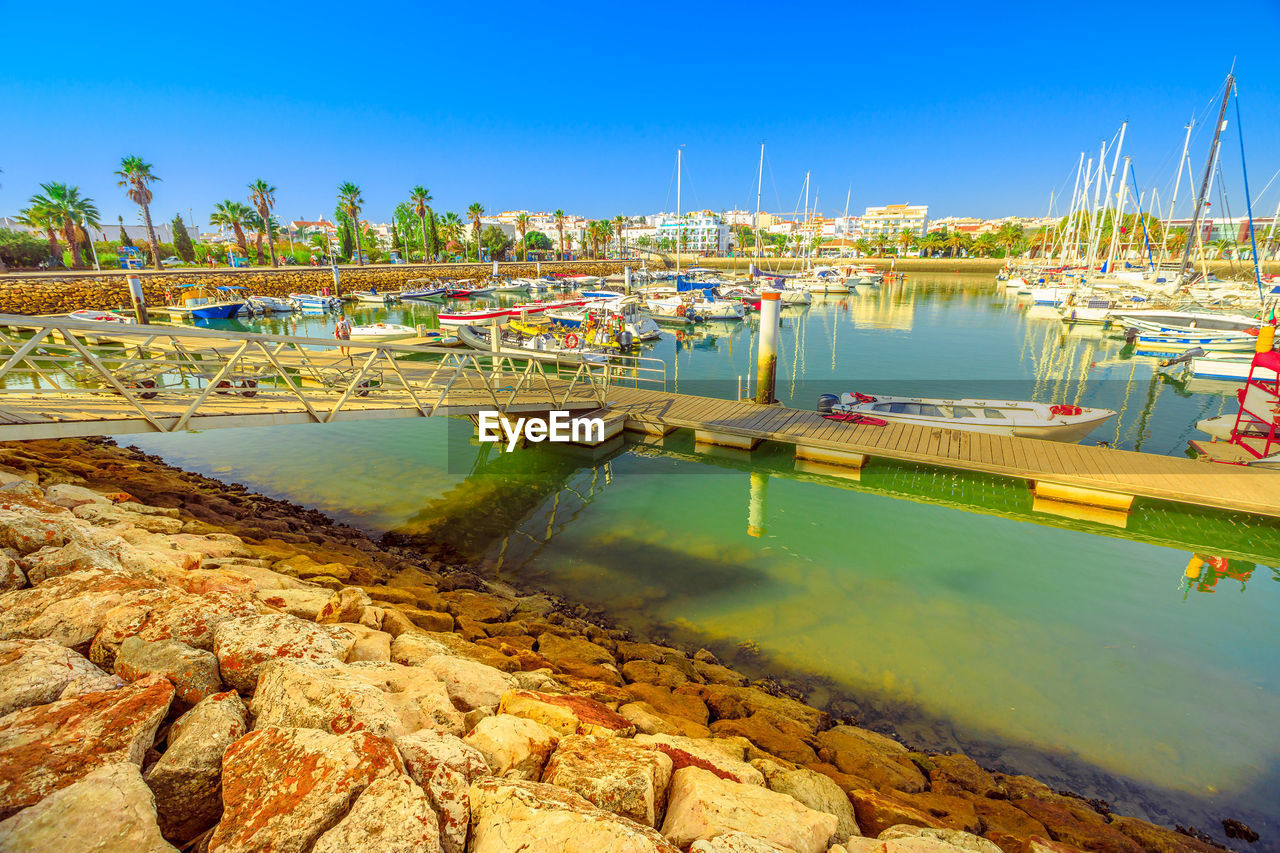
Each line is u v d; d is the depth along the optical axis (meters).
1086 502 11.45
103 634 3.81
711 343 33.12
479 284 67.19
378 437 15.79
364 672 3.96
